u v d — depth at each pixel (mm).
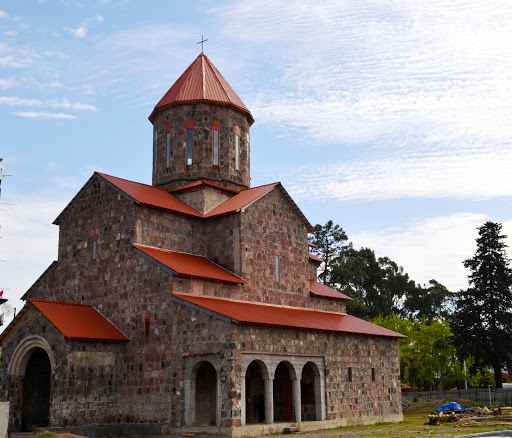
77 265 40250
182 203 42656
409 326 93312
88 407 33375
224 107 46000
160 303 34969
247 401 38281
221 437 30641
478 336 67375
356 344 42219
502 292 68812
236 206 40844
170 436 31859
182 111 45406
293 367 36125
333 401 38750
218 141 45312
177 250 39938
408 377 88500
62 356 32875
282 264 42844
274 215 43125
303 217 45344
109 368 34969
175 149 45031
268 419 33781
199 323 33188
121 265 37656
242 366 32250
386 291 114750
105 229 39250
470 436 27703
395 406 44719
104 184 40156
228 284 38094
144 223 38281
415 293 116500
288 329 36156
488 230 72250
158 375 34000
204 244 41781
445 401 62281
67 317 35125
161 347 34312
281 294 42125
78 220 41125
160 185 45281
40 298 42125
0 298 30656
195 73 47750
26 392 37281
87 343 34125
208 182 42875
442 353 86312
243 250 39844
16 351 35062
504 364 68250
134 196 38406
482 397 68188
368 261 111375
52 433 27594
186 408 32719
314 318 41281
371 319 101188
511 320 66938
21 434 33594
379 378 43719
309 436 31844
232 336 31938
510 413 45312
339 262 105188
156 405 33688
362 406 41312
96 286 38625
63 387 32438
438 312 118125
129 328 36094
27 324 35219
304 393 39219
